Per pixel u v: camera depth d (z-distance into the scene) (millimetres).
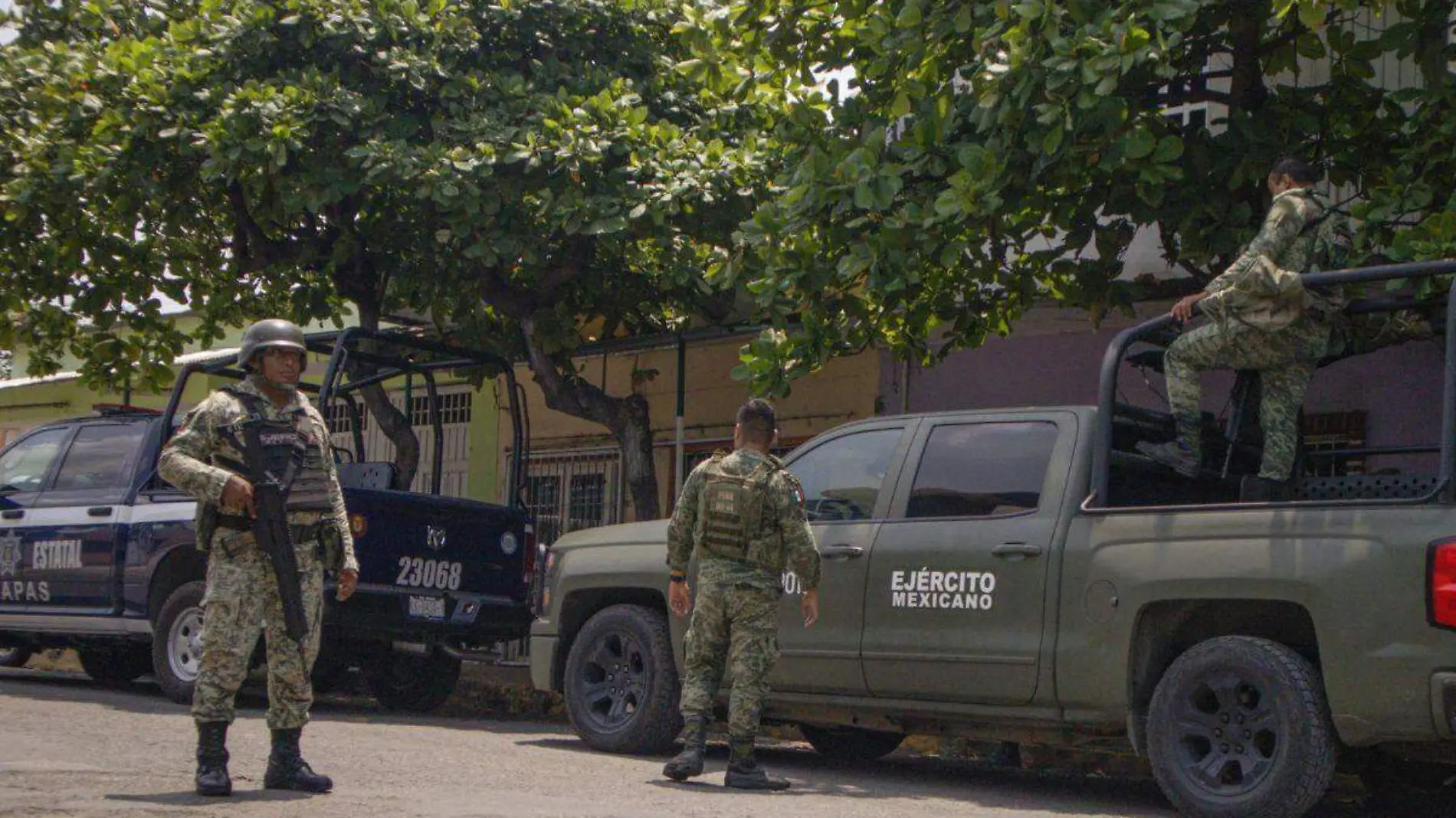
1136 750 6969
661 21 13875
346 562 6395
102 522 11789
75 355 16281
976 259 10344
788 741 10719
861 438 8406
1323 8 8672
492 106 13039
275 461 6168
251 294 16141
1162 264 13055
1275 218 7258
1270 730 6461
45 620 12109
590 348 15781
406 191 13250
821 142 10508
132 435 12055
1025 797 7703
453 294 14375
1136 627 6941
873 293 9883
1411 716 6102
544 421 17688
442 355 12984
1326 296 7426
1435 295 7965
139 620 11500
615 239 12352
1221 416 8328
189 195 13609
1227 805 6492
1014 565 7363
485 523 11531
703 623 7363
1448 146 9250
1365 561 6277
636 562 9016
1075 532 7227
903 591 7750
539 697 12867
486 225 12586
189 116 12664
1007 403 13930
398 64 12664
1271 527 6594
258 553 6156
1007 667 7305
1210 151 9984
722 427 16062
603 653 9094
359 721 10539
